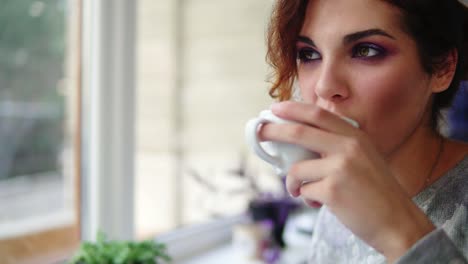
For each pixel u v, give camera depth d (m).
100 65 1.08
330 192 0.38
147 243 0.90
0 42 1.25
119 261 0.81
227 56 1.55
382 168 0.39
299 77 0.56
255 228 1.29
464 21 0.55
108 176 1.12
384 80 0.48
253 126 0.42
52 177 1.26
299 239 1.40
